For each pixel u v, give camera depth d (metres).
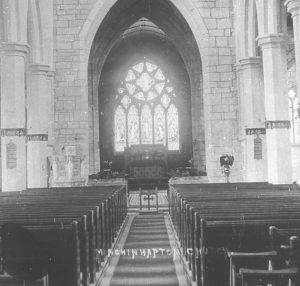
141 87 46.34
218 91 28.86
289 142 21.02
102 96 45.84
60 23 29.17
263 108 26.19
